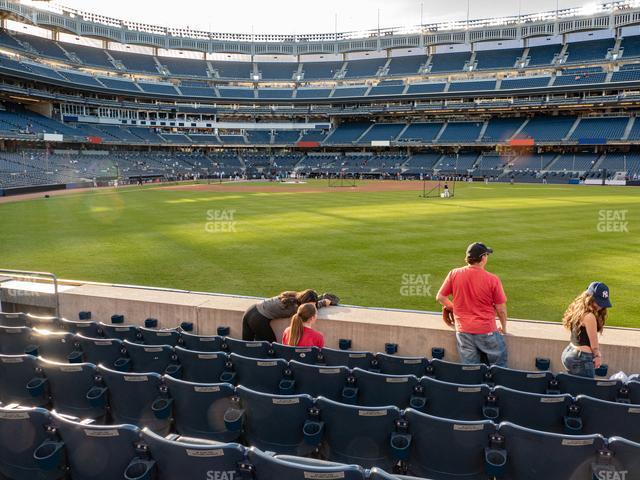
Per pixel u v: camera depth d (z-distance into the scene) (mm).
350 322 8344
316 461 3795
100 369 5504
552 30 80875
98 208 34219
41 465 4133
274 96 92812
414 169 80000
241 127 93312
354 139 88375
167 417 5270
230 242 20375
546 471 3990
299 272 15172
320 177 83750
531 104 76750
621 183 62375
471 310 6887
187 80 92250
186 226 25172
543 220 26750
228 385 4984
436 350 7840
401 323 8172
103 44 89125
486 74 84812
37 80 67250
